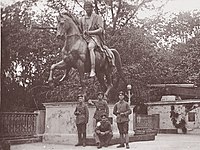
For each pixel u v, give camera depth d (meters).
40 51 21.16
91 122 12.14
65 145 11.88
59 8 22.36
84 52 12.05
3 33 20.59
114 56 14.17
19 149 11.16
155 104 21.89
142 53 20.89
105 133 10.92
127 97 19.25
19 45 20.80
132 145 11.65
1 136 12.86
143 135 13.95
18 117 13.45
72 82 19.42
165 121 21.61
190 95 22.09
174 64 21.81
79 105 11.38
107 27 22.02
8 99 20.23
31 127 13.73
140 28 22.00
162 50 21.95
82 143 11.44
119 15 22.28
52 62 21.17
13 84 20.70
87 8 12.68
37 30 21.23
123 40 20.70
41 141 13.21
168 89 21.94
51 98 20.14
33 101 20.84
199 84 21.81
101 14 22.16
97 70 12.84
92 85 17.88
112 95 18.69
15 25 21.12
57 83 19.31
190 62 21.84
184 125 21.14
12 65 20.92
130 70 19.78
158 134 19.52
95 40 12.42
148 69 20.81
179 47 22.28
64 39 12.12
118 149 10.52
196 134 20.36
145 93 20.69
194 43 22.20
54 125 13.05
